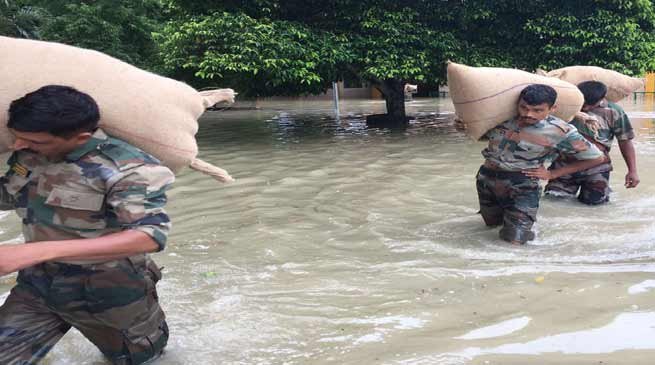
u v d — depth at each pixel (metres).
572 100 4.29
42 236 2.24
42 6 16.77
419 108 18.84
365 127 12.76
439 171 7.17
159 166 2.19
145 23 15.75
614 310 3.00
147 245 2.08
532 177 4.14
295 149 9.38
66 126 1.97
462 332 2.82
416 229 4.70
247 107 20.95
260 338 2.82
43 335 2.32
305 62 9.59
